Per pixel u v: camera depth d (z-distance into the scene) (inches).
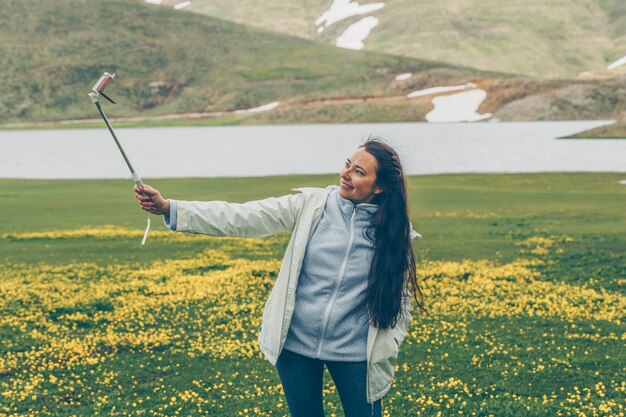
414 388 399.5
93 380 422.3
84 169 2925.7
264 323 225.8
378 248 219.1
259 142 5059.1
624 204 1262.3
